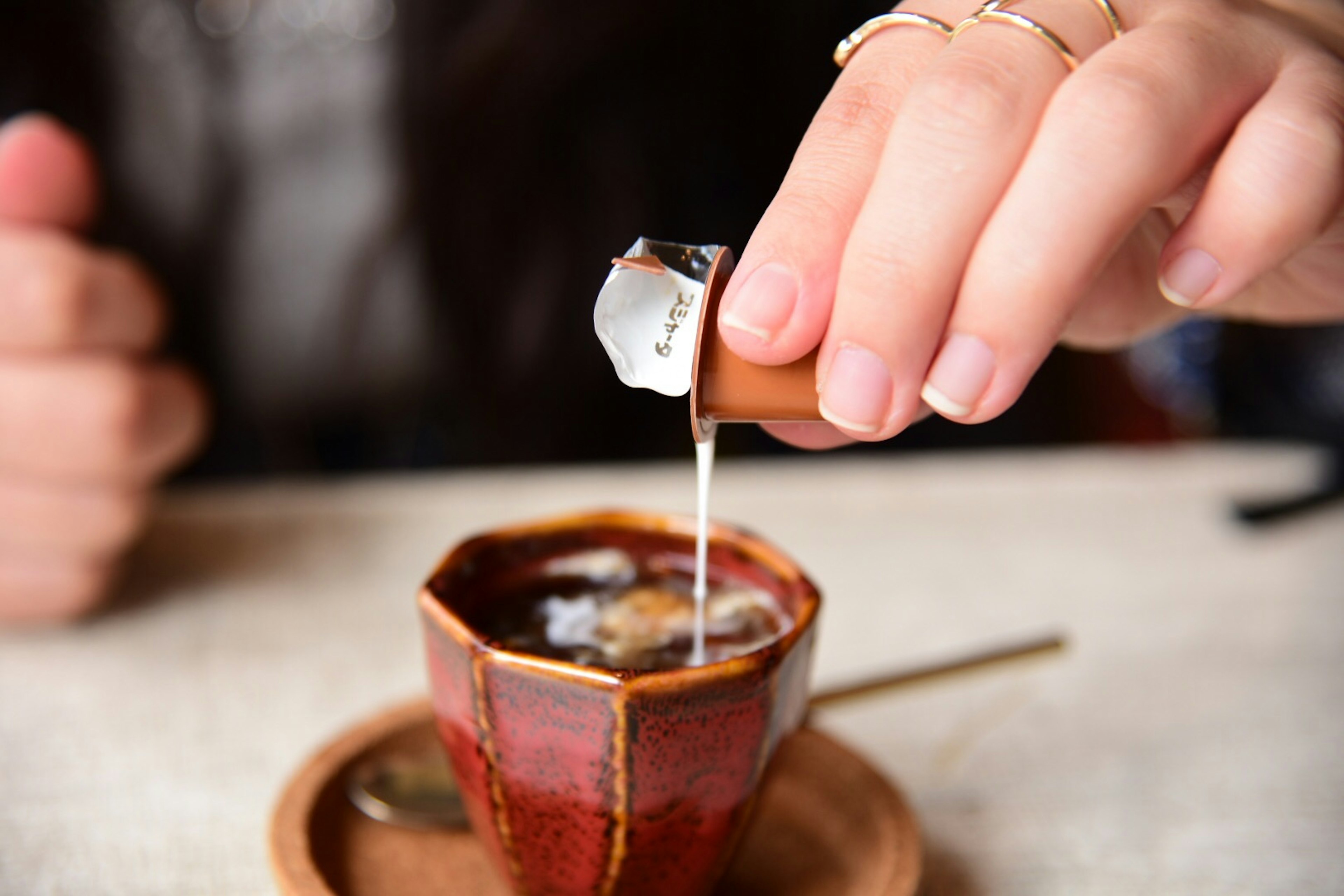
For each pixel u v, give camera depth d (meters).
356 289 0.77
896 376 0.30
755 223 0.80
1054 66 0.31
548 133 0.76
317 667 0.47
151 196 0.75
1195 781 0.42
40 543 0.47
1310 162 0.31
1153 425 0.87
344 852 0.37
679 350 0.32
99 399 0.47
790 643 0.33
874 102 0.32
